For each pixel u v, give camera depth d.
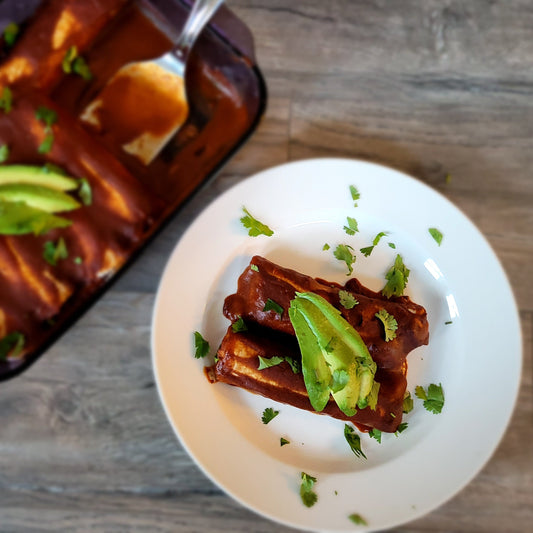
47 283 0.54
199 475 0.58
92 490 0.57
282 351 0.54
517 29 0.60
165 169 0.59
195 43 0.58
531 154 0.60
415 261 0.57
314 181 0.56
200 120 0.59
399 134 0.60
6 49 0.56
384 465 0.55
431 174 0.60
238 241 0.56
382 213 0.57
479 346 0.56
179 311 0.55
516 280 0.60
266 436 0.55
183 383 0.54
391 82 0.60
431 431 0.56
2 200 0.53
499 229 0.60
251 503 0.54
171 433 0.58
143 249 0.54
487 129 0.60
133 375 0.58
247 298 0.54
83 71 0.58
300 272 0.57
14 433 0.57
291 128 0.60
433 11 0.60
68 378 0.57
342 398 0.51
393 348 0.53
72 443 0.57
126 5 0.59
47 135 0.55
